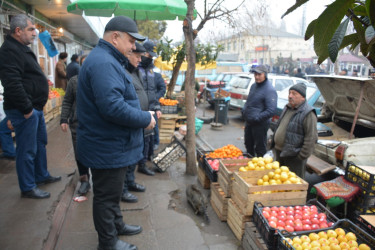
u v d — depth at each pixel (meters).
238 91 11.59
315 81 5.23
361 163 3.97
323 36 1.43
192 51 4.68
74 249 2.93
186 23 4.57
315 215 2.81
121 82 2.35
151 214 3.69
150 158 5.71
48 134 6.73
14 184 3.85
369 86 4.27
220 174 3.81
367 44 1.46
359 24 1.54
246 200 3.04
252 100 5.20
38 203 3.37
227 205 3.60
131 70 3.62
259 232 2.81
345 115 5.31
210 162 4.38
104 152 2.44
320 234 2.50
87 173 4.08
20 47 3.08
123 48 2.45
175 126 7.70
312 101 8.09
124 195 3.95
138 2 4.49
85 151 2.47
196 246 3.09
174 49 8.12
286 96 8.87
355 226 2.61
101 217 2.62
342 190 3.51
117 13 6.19
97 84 2.25
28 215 3.10
